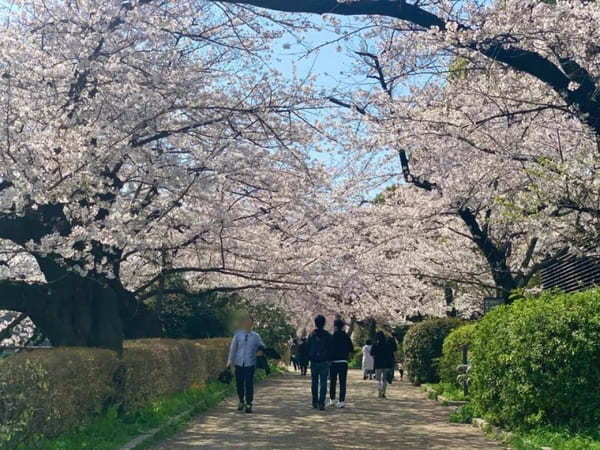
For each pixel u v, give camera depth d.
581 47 11.64
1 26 12.27
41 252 11.97
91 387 9.74
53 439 8.61
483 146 15.03
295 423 12.37
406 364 24.72
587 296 9.70
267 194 16.16
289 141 14.46
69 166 11.16
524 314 10.07
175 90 12.97
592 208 11.51
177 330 23.05
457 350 17.70
